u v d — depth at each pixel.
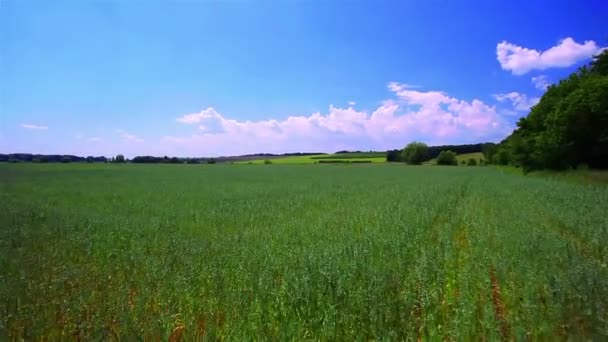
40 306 4.99
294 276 5.73
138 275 6.29
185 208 15.31
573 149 36.12
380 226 10.20
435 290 5.48
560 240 8.30
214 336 4.45
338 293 5.05
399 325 4.69
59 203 16.94
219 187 27.88
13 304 5.09
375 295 5.01
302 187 27.70
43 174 46.44
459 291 5.65
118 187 27.55
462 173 52.22
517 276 6.00
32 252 7.61
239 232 10.01
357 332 4.48
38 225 10.49
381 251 7.41
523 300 5.12
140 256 7.22
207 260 6.99
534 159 42.78
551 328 4.44
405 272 6.35
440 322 4.96
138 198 19.41
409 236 8.78
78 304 4.99
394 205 15.02
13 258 7.04
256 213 13.76
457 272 6.62
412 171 61.28
